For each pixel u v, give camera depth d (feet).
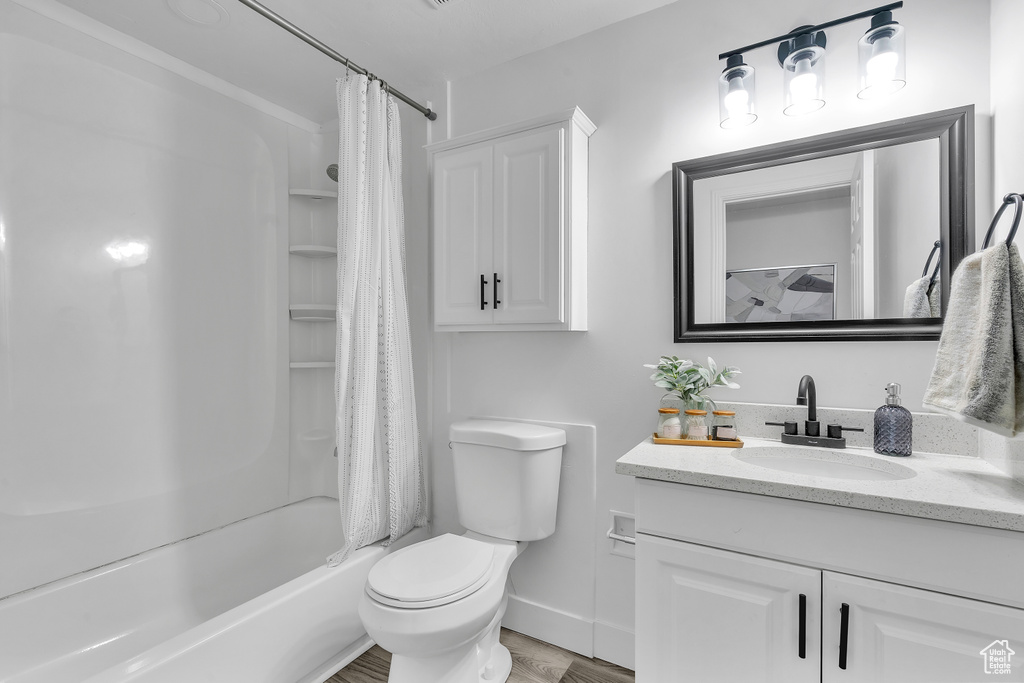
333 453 8.14
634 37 5.71
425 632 4.00
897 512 3.01
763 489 3.41
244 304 7.16
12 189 4.94
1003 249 3.18
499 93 6.64
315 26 5.81
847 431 4.47
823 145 4.66
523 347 6.38
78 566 5.35
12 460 4.93
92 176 5.54
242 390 7.11
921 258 4.28
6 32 4.91
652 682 3.88
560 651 5.88
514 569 6.32
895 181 4.38
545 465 5.64
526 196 5.62
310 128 8.35
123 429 5.77
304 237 8.21
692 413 4.80
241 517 7.04
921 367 4.32
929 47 4.29
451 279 6.17
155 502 6.04
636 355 5.64
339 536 7.59
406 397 6.29
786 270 4.83
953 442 4.11
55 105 5.25
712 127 5.26
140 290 5.96
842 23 4.52
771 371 4.91
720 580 3.63
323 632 5.17
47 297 5.19
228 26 5.74
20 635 4.78
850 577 3.20
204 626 4.25
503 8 5.53
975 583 2.87
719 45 5.24
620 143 5.76
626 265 5.70
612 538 5.65
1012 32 3.71
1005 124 3.82
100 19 5.55
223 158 6.93
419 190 7.13
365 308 5.82
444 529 6.98
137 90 5.97
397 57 6.49
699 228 5.24
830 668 3.25
